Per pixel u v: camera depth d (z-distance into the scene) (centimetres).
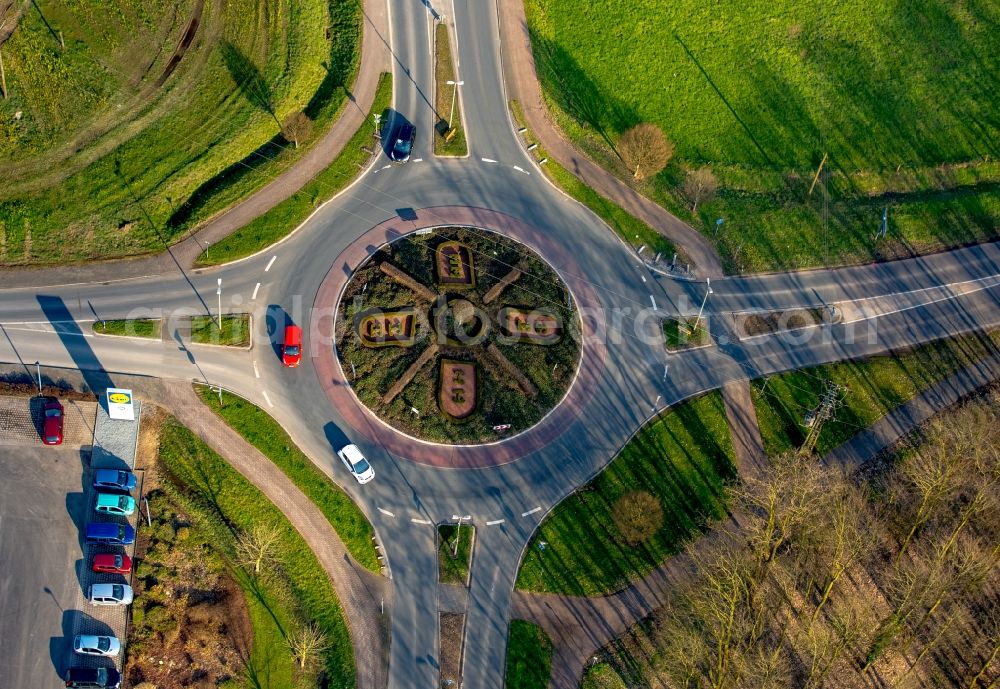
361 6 11412
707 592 8444
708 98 11506
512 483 9331
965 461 8712
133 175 10175
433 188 10569
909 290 10569
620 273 10388
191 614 8544
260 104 10706
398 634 8744
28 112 10325
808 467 8425
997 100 11769
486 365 9731
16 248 9769
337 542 9019
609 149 11056
